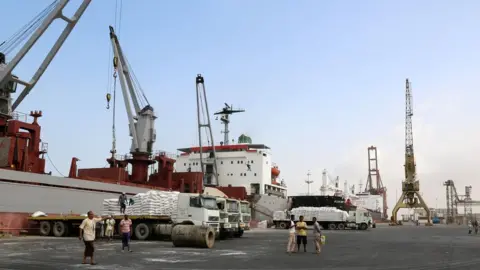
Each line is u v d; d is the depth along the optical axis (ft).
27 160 124.88
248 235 136.15
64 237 102.53
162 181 191.52
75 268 47.55
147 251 69.72
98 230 98.37
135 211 98.68
